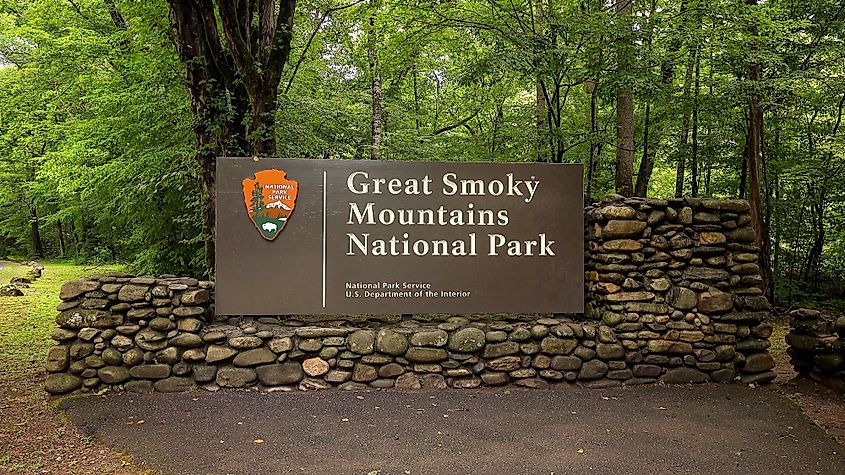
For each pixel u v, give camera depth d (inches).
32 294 507.8
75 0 484.4
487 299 231.6
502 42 338.0
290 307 223.5
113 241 727.7
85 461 150.9
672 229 232.2
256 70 273.4
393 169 229.6
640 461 154.4
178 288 213.2
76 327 208.2
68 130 503.8
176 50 302.4
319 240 225.6
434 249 230.2
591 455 157.9
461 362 218.8
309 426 177.3
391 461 152.4
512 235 233.9
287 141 397.7
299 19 386.3
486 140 482.3
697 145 447.5
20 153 820.0
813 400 210.5
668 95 363.3
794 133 462.9
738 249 234.7
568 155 423.2
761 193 454.9
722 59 336.5
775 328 365.1
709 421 185.6
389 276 228.1
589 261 242.1
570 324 226.5
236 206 222.5
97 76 455.5
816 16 405.4
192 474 143.6
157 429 173.5
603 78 307.7
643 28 312.5
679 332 227.5
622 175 369.4
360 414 188.4
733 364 229.3
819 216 485.4
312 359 214.1
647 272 230.2
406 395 208.7
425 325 227.5
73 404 195.2
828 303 450.9
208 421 180.4
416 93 692.7
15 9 519.8
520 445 164.6
